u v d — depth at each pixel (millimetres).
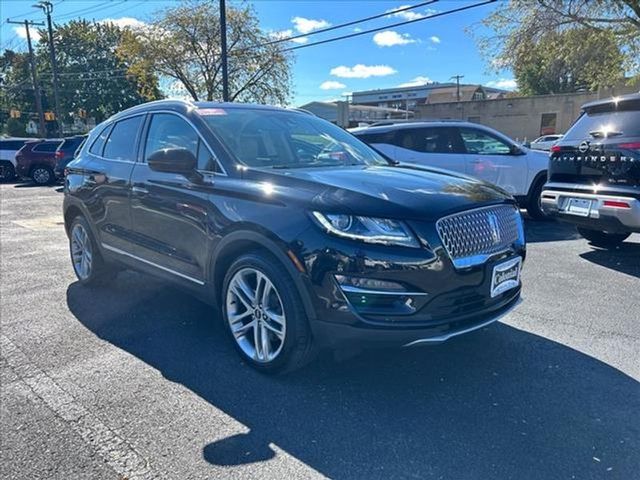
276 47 30969
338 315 2729
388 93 97625
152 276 4074
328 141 4137
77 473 2297
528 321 4016
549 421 2662
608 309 4270
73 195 4953
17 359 3465
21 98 57062
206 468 2324
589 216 5449
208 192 3383
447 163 8289
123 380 3156
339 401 2889
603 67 19203
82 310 4418
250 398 2930
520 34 18891
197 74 31453
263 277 3059
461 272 2805
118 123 4641
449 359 3379
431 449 2445
